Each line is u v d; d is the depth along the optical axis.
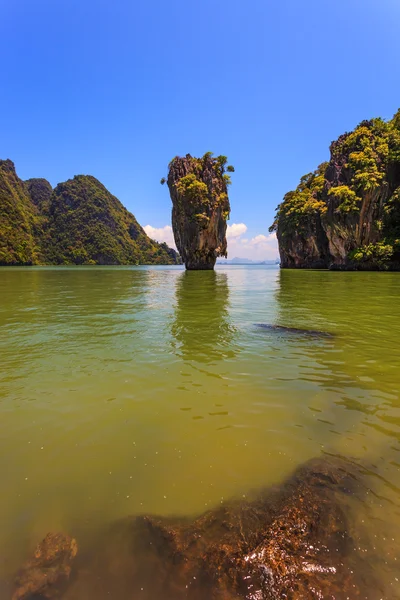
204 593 1.73
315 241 53.62
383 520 2.15
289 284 22.42
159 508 2.29
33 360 5.46
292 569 1.85
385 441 3.07
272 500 2.35
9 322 8.73
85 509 2.28
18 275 38.12
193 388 4.29
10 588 1.75
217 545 2.00
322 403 3.86
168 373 4.84
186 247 54.72
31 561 1.90
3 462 2.76
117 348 6.21
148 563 1.90
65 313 10.25
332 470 2.66
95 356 5.68
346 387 4.32
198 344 6.50
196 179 51.72
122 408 3.74
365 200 42.03
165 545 2.01
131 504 2.33
